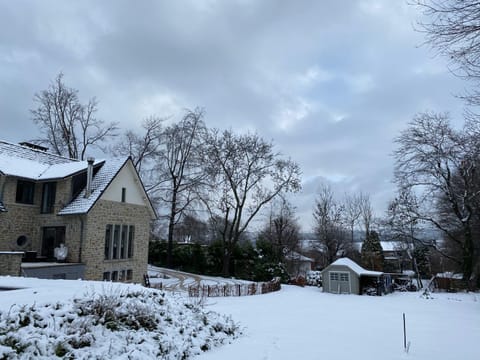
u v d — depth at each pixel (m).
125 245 24.03
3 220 20.09
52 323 6.79
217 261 35.94
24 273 16.55
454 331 11.16
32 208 21.91
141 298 9.24
